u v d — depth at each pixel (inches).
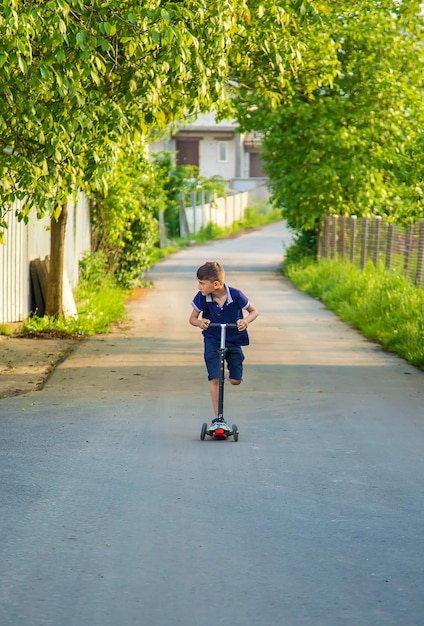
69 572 226.8
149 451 355.6
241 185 3009.4
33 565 231.8
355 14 1229.1
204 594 213.5
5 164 444.1
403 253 914.7
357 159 1300.4
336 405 451.5
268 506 284.7
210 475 320.8
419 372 552.4
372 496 296.8
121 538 253.0
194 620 198.8
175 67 436.1
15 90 413.4
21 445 363.9
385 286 852.6
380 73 1254.9
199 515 274.5
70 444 366.3
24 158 444.5
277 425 405.7
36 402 453.1
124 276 1144.8
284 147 1338.6
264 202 3016.7
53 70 405.4
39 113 433.1
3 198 463.5
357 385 506.9
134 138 515.8
